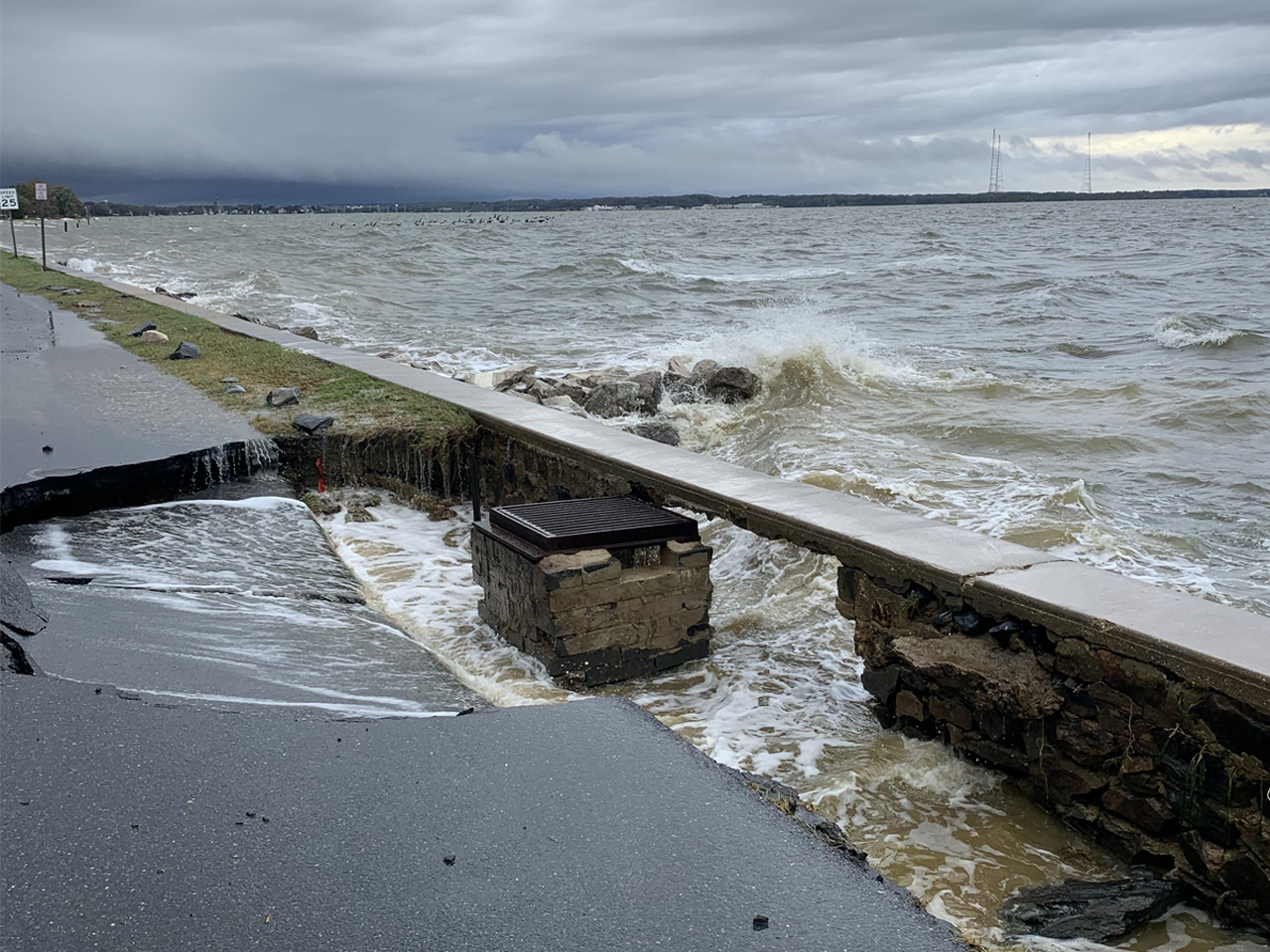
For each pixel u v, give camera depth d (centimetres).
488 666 606
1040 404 1416
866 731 539
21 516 765
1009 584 473
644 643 618
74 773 341
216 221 19762
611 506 679
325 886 282
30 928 262
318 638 553
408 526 909
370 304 2992
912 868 414
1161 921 390
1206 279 3312
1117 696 424
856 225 10744
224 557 713
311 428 969
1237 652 388
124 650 479
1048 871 414
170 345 1484
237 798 328
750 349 1666
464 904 276
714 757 512
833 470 1074
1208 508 957
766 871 294
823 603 725
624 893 281
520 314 2748
